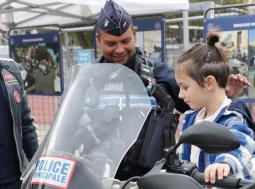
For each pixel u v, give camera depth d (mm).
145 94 1970
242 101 2141
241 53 4793
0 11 6801
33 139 3322
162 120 2256
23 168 3115
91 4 5758
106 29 2662
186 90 2133
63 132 1837
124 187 1591
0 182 3039
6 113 3053
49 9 6902
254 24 4688
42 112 7051
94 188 1618
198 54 2102
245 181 1579
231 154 1729
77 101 1953
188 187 1324
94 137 1803
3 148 3037
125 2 5961
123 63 2709
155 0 6215
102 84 2010
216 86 2100
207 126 1447
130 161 2213
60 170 1676
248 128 1972
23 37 7102
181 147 2170
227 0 15469
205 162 2057
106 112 1894
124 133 1823
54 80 6824
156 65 2822
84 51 7008
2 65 3096
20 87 3178
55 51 6793
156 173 1393
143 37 6129
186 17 6289
